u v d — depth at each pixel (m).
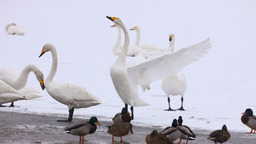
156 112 13.81
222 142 9.04
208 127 11.55
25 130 9.77
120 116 10.10
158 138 8.12
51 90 11.34
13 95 11.82
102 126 10.92
